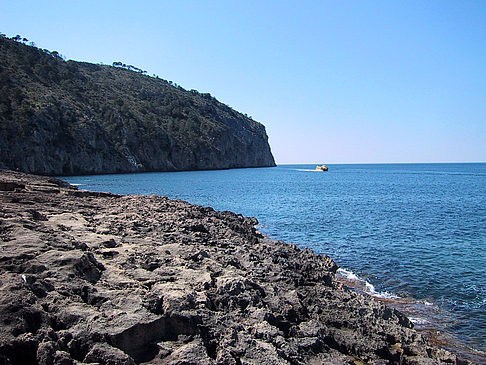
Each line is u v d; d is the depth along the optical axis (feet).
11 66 352.08
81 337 17.87
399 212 130.52
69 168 317.63
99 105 402.31
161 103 522.47
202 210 79.61
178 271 29.84
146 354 18.76
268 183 290.35
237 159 599.57
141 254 33.30
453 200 175.94
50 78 387.96
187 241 45.19
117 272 27.04
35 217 39.78
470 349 33.27
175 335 20.36
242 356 19.29
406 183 310.24
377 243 79.15
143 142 407.03
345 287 44.60
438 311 42.19
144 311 20.62
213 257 38.63
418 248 74.59
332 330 28.76
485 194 209.15
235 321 23.82
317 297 34.81
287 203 156.87
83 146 330.34
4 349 15.88
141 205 73.10
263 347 20.29
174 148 449.06
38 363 15.92
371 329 29.45
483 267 60.64
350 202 163.43
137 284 24.73
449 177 423.23
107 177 300.20
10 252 24.90
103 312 19.90
